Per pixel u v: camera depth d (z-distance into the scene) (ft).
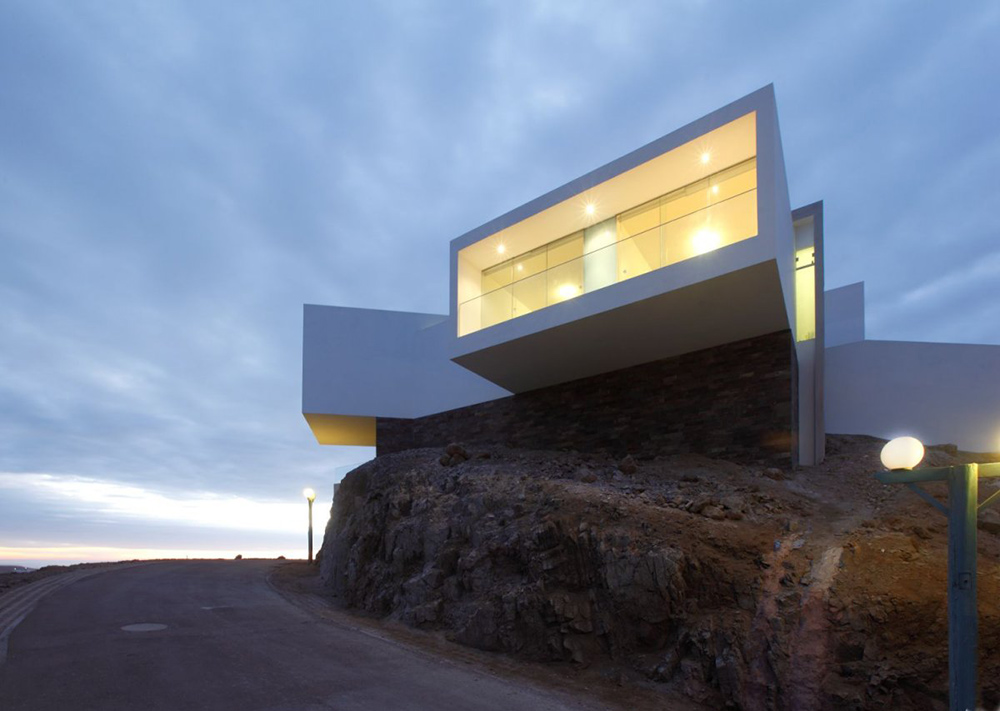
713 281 39.04
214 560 82.48
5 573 57.72
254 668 28.35
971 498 17.33
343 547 52.19
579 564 32.40
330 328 77.61
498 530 37.76
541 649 30.81
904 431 51.37
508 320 50.60
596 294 44.80
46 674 26.45
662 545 31.27
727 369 46.62
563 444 57.72
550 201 49.42
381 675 28.30
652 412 50.96
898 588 25.89
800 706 23.91
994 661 22.41
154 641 32.32
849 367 54.29
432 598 37.63
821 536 31.65
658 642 29.17
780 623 26.45
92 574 58.39
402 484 51.01
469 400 69.92
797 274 53.57
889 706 22.72
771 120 38.17
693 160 43.52
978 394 50.06
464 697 25.96
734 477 40.78
